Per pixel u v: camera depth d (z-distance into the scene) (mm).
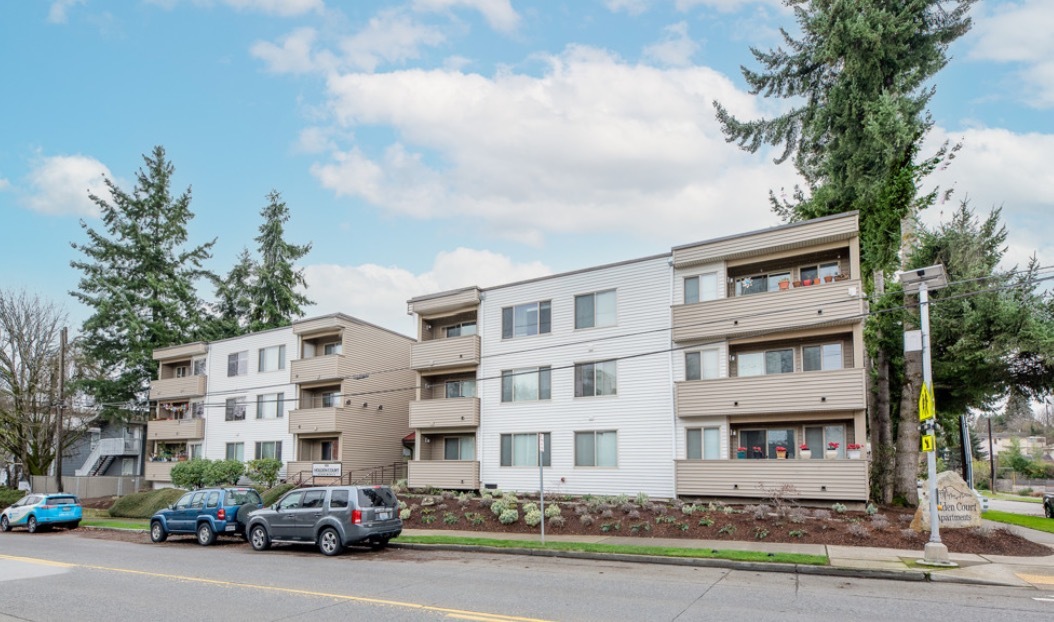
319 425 35062
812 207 26406
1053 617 9836
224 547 19922
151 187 50312
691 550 16062
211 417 40938
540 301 28531
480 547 17750
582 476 26203
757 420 23469
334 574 14133
